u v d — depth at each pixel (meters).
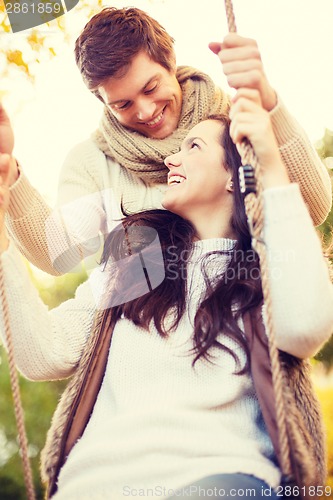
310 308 1.70
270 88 1.91
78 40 2.40
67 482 1.70
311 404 1.83
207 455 1.62
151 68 2.34
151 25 2.37
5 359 4.49
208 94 2.49
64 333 2.00
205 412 1.71
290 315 1.71
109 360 1.86
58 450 1.84
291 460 1.62
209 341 1.77
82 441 1.78
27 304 1.92
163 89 2.37
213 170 2.00
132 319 1.87
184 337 1.81
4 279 1.90
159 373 1.78
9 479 4.33
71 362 1.98
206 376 1.75
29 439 4.37
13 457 4.38
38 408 4.40
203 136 2.03
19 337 1.92
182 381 1.76
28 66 3.19
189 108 2.45
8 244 1.92
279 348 1.79
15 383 1.75
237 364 1.75
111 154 2.49
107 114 2.52
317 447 1.81
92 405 1.85
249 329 1.79
